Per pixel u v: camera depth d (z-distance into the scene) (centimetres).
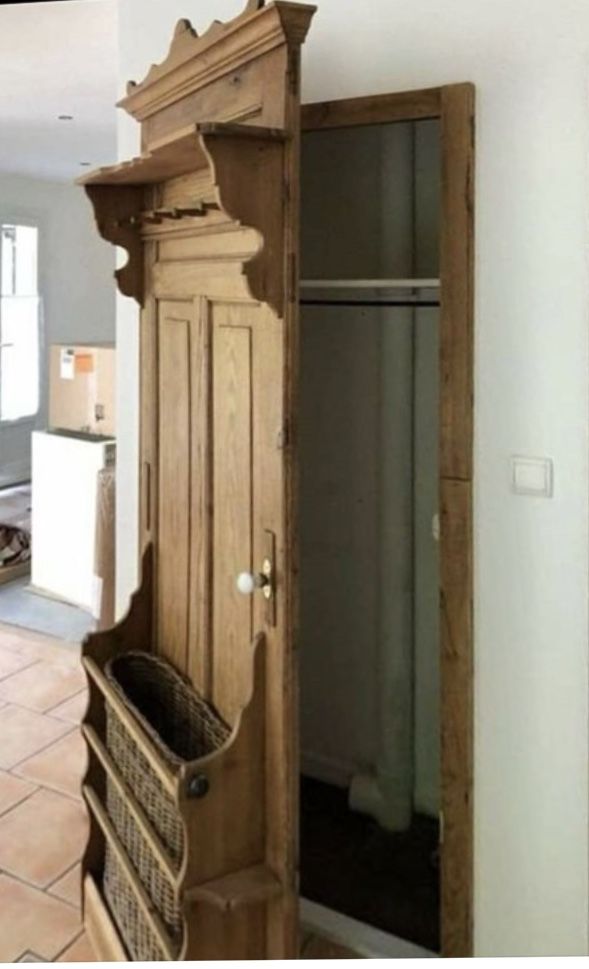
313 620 254
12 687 372
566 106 178
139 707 213
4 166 655
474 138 187
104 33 316
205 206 180
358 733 251
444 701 203
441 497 198
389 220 222
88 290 796
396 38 196
